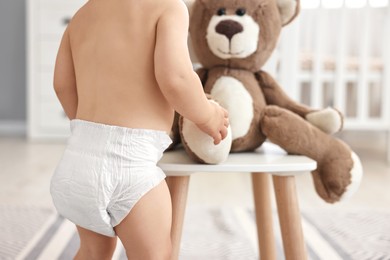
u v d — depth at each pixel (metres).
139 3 0.83
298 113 1.06
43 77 3.27
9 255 1.31
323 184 1.02
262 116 1.02
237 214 1.73
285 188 0.92
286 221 0.92
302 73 2.70
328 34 3.50
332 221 1.66
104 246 0.88
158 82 0.78
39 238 1.44
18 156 2.73
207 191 2.07
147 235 0.80
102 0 0.87
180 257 1.33
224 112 0.85
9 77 3.64
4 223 1.57
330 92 3.37
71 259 1.30
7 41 3.61
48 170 2.38
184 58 0.78
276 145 1.11
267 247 1.14
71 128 0.86
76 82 0.89
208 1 1.01
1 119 3.67
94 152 0.79
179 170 0.87
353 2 3.25
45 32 3.25
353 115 3.44
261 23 1.00
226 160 0.92
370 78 2.70
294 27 2.63
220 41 0.99
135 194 0.79
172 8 0.82
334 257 1.35
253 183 1.15
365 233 1.55
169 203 0.82
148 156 0.80
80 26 0.88
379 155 2.99
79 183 0.79
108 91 0.82
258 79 1.08
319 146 1.00
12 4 3.59
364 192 2.08
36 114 3.29
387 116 2.71
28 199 1.86
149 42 0.81
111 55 0.82
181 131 0.90
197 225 1.61
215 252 1.38
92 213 0.79
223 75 1.03
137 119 0.80
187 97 0.78
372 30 3.50
